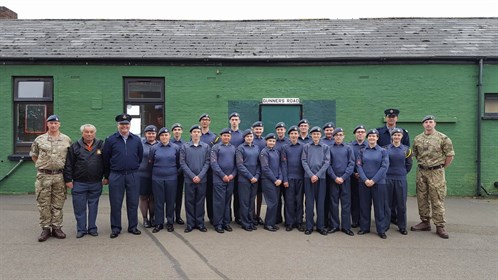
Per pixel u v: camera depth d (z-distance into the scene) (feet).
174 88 34.01
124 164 20.88
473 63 33.24
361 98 33.81
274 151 22.27
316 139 21.84
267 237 20.77
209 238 20.49
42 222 20.06
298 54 34.14
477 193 32.99
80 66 33.91
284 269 16.16
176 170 22.11
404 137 23.88
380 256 17.90
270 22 41.96
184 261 17.01
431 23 40.06
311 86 33.99
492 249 19.04
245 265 16.57
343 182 21.57
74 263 16.72
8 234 21.06
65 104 33.88
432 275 15.66
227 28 40.16
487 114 33.55
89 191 21.02
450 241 20.34
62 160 20.30
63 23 40.93
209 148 22.36
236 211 23.70
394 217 23.70
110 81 33.99
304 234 21.43
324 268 16.30
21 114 34.35
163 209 21.97
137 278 15.14
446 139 21.71
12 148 33.94
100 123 33.91
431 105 33.45
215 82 34.04
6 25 40.16
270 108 33.99
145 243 19.58
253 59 33.50
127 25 40.65
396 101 33.65
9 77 33.73
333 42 36.19
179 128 23.53
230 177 21.79
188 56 33.76
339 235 21.31
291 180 22.12
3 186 33.65
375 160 21.38
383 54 33.76
